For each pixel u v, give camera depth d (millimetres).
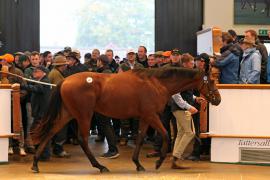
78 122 6395
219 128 7176
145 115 6363
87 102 6316
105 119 7625
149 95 6344
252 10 11938
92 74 6445
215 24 11875
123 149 8633
